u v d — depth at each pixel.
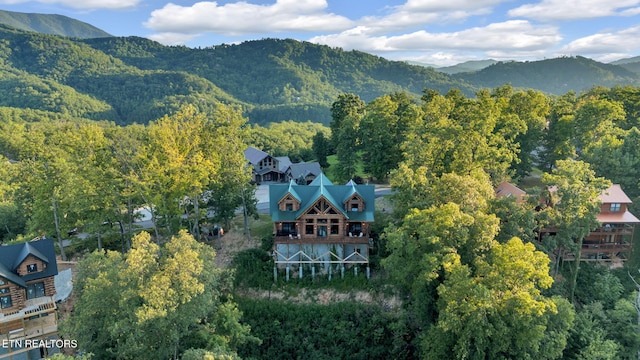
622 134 70.75
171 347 38.53
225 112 59.22
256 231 64.31
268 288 54.69
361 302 52.94
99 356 40.50
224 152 58.62
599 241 59.06
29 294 47.09
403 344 48.34
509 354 39.97
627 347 45.66
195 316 37.81
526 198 52.25
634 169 64.00
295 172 96.81
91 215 55.66
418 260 43.94
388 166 78.44
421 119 70.12
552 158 77.44
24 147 61.69
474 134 57.72
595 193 49.62
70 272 54.59
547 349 39.31
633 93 89.38
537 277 40.22
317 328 50.44
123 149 55.38
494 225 42.97
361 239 54.81
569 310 41.03
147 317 33.44
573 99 104.62
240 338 43.22
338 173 81.12
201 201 63.94
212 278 41.06
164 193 54.12
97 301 37.34
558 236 52.53
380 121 78.44
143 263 35.72
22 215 70.69
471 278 39.53
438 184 49.56
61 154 59.12
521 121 67.81
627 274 57.50
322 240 55.00
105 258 43.34
